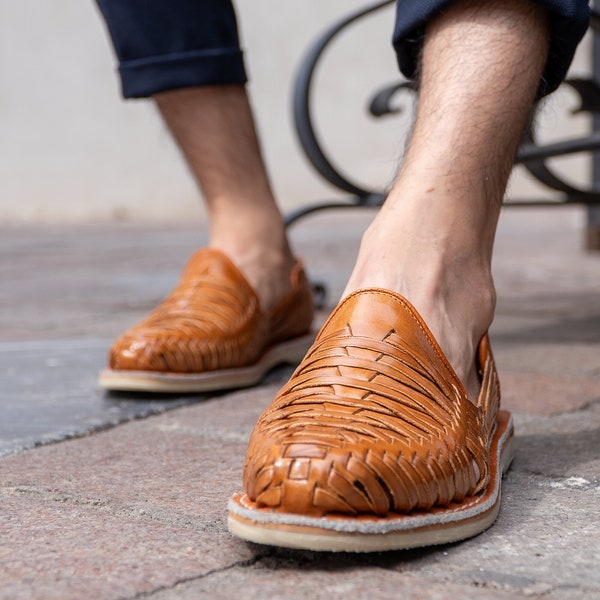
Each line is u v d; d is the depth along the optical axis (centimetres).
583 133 795
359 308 126
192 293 170
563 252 437
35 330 221
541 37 129
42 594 111
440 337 127
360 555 117
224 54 170
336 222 767
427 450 118
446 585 112
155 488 131
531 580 113
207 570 114
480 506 120
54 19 889
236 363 168
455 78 129
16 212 904
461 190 129
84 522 123
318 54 233
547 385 168
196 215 893
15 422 152
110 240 560
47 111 898
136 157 894
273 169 883
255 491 115
